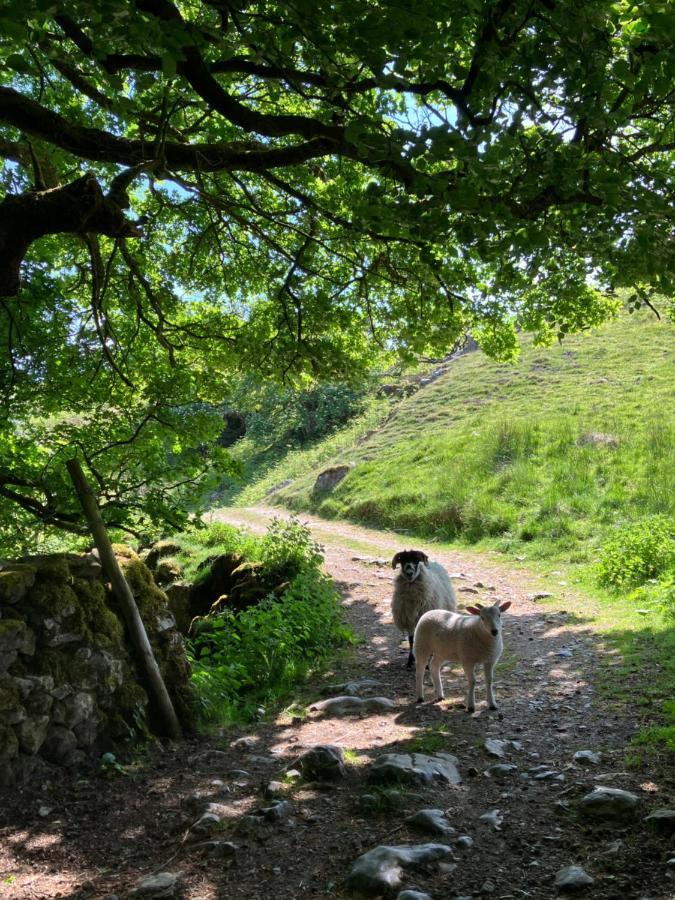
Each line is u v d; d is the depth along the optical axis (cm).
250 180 1065
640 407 2481
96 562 679
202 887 414
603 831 435
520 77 466
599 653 899
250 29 537
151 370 986
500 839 441
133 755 634
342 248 1018
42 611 604
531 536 1744
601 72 446
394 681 875
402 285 904
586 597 1261
